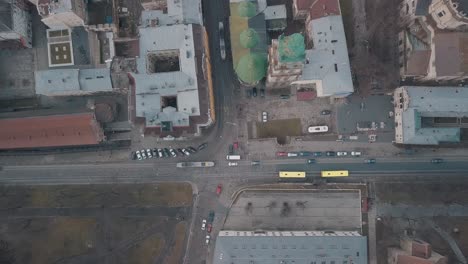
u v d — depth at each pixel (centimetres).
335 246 12388
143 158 13638
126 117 13725
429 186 13350
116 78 12781
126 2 13725
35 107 13862
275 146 13562
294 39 10612
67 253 13425
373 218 13375
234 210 13575
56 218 13575
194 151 13575
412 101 12700
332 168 13525
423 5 12206
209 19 13800
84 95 13762
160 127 12362
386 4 13612
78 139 13000
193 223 13538
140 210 13575
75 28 13400
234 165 13588
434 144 13012
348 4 13638
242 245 12375
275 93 13612
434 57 12462
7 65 13975
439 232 13225
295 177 13425
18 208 13612
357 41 13550
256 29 12988
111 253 13425
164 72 12562
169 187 13600
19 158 13775
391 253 12862
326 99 13612
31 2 13588
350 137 13525
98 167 13700
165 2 12794
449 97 12650
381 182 13450
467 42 12344
